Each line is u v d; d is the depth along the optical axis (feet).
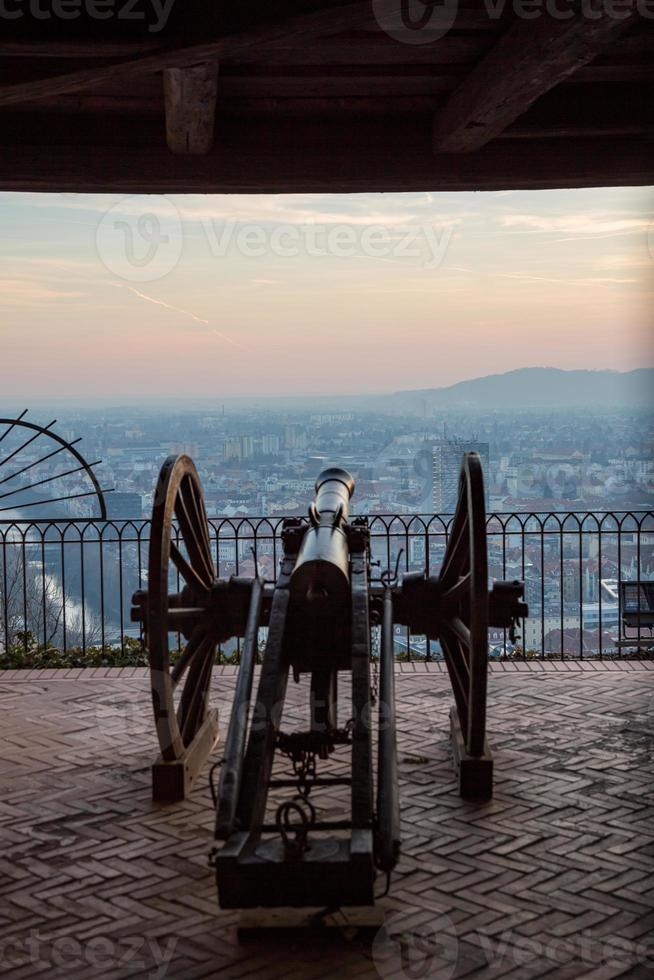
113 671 25.08
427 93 22.07
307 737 13.44
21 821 15.88
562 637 27.02
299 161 23.24
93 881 13.80
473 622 16.15
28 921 12.73
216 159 23.06
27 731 20.39
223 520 27.58
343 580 15.60
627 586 27.22
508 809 16.08
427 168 23.41
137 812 16.19
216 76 17.97
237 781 11.85
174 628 18.24
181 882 13.74
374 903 11.59
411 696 22.50
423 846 14.73
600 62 20.38
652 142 23.53
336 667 15.87
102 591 27.35
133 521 27.43
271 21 14.64
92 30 14.83
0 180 22.74
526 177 23.61
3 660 26.30
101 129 22.77
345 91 21.88
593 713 21.18
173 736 16.62
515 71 17.02
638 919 12.57
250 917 12.59
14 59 16.12
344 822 11.63
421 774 17.67
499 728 20.25
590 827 15.35
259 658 26.58
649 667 25.02
